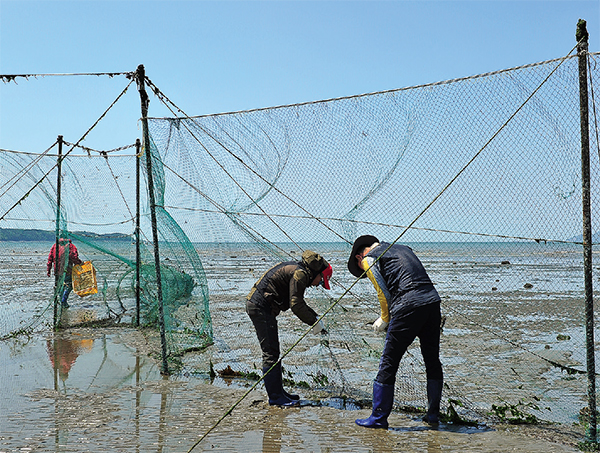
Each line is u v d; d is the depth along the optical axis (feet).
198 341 22.06
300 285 15.35
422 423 13.93
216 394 16.30
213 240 19.13
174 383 17.53
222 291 39.58
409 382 17.30
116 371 19.06
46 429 13.00
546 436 12.77
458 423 13.84
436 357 14.10
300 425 13.58
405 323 13.37
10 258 95.96
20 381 17.58
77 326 28.32
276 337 15.72
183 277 21.50
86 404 15.10
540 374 18.44
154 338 24.75
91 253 30.01
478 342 23.65
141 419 13.89
